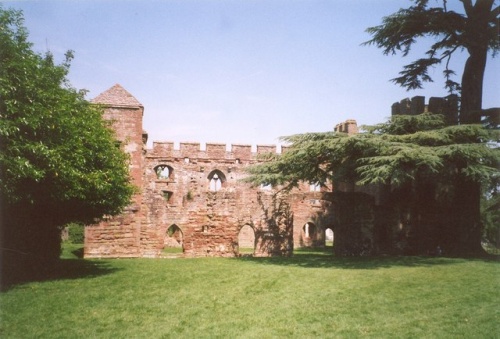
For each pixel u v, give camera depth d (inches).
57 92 613.3
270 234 1094.4
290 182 1016.2
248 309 446.0
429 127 932.6
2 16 514.9
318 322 392.2
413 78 1048.8
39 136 546.3
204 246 1056.2
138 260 932.6
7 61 506.3
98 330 373.1
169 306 462.0
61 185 575.8
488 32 912.9
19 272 679.7
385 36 989.2
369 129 948.0
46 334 361.1
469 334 343.9
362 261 856.3
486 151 762.2
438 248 1008.2
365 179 786.2
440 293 490.0
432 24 923.4
